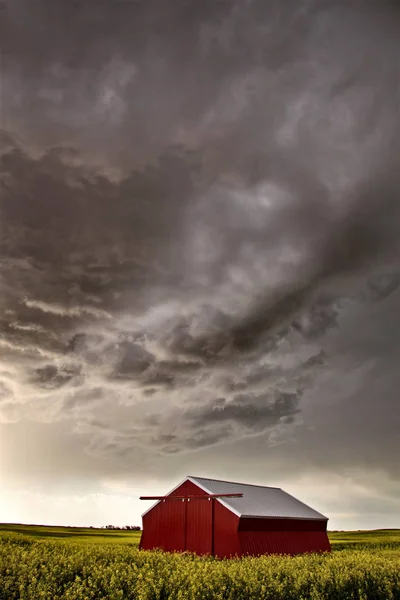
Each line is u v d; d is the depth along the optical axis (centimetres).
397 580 2245
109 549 3097
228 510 3269
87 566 2167
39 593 1784
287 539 3434
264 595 1820
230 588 1825
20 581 1900
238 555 3098
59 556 2369
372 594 2095
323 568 2225
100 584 1916
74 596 1742
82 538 6097
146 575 1930
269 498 3831
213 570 1989
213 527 3294
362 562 2516
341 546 5666
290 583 1980
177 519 3494
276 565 2314
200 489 3475
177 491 3600
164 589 1825
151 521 3625
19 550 2648
